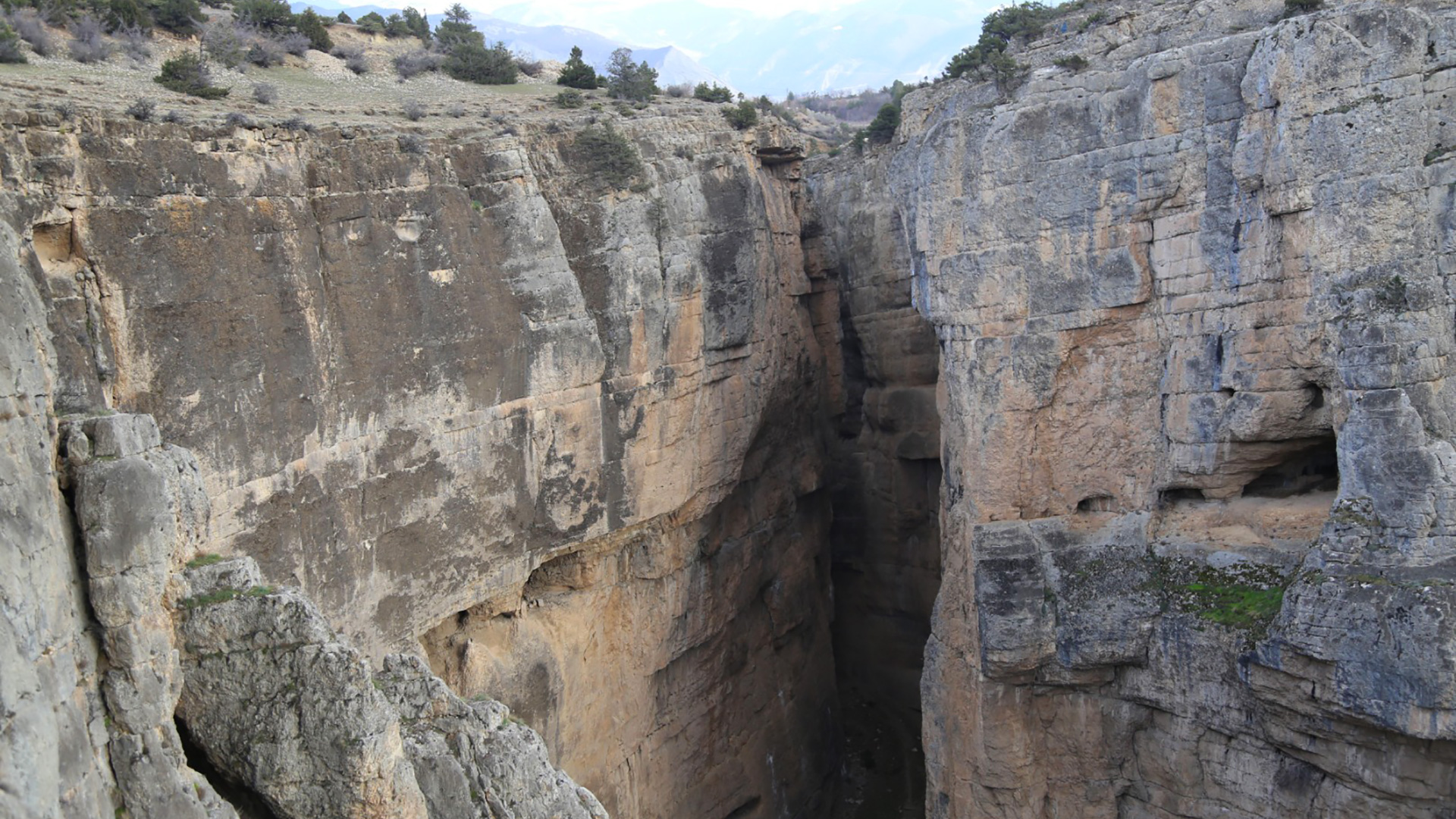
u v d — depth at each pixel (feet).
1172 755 69.87
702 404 85.51
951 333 76.38
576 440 76.18
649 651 84.94
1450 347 58.44
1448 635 55.67
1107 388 72.28
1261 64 63.82
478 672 72.43
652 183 82.43
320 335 61.52
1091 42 76.18
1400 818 60.49
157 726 37.63
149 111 56.65
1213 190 67.21
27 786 29.71
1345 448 60.70
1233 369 67.21
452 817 45.24
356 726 40.24
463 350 69.00
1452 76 59.06
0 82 57.06
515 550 73.26
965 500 76.79
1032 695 73.61
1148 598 69.82
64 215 50.90
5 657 29.91
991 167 72.95
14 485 32.55
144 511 37.47
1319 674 60.54
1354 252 60.90
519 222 72.74
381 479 64.69
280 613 40.70
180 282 55.01
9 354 33.19
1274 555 67.41
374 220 64.69
